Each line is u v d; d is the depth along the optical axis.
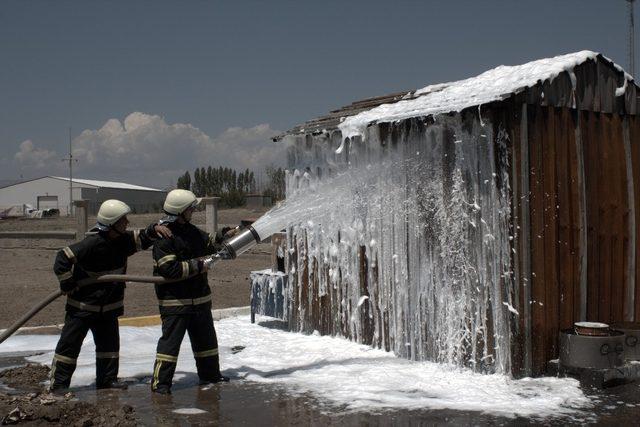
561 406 5.57
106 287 6.37
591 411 5.43
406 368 6.85
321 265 8.56
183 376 6.93
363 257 7.90
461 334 6.67
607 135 6.94
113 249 6.39
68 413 5.35
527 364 6.32
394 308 7.45
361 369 6.91
